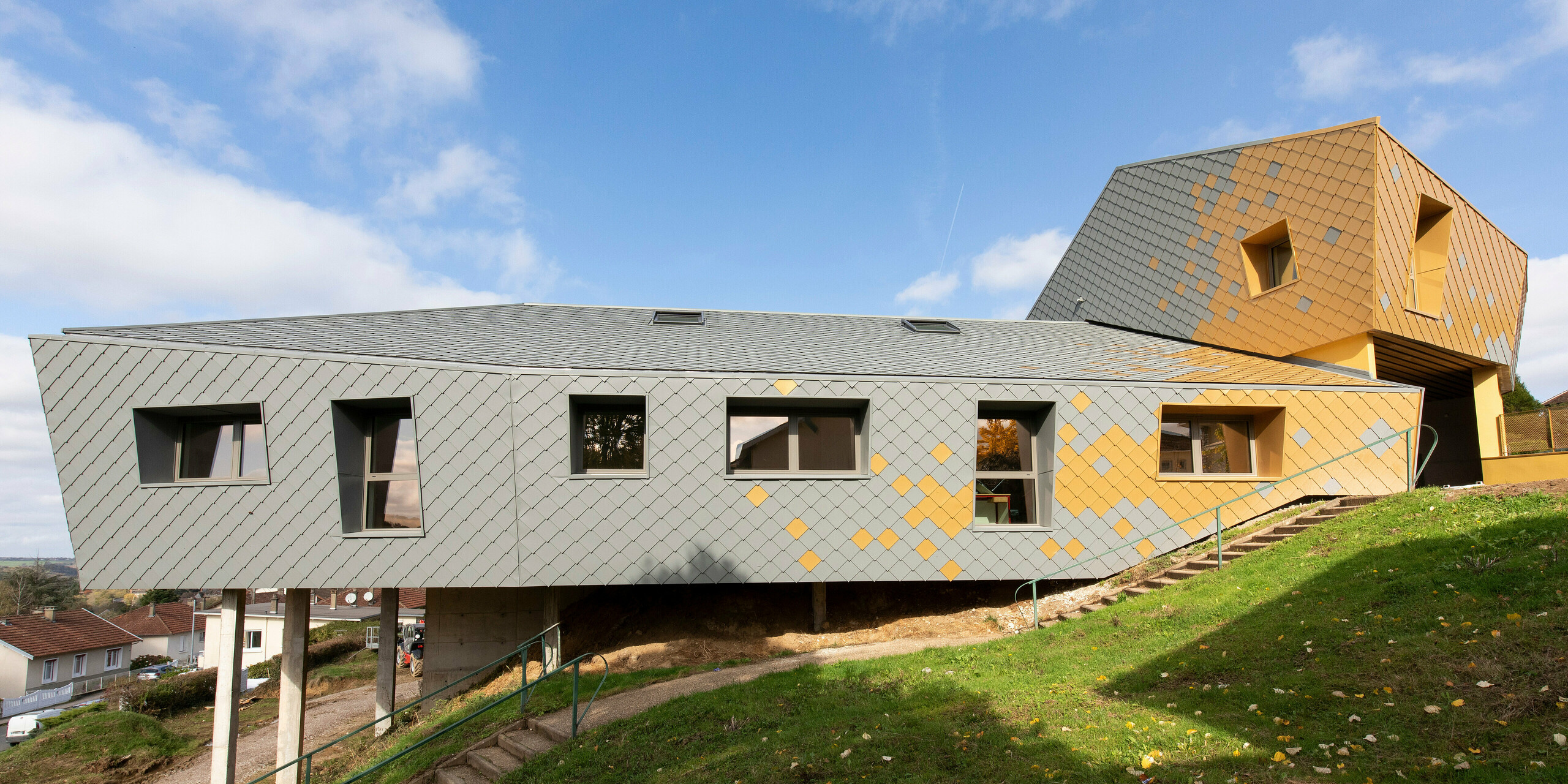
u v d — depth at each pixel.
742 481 13.65
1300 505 14.98
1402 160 15.88
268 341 13.29
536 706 11.27
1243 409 15.09
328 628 47.47
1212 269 19.94
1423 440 24.39
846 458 14.43
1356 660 6.90
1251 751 5.64
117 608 93.38
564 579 13.43
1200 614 9.55
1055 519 14.52
